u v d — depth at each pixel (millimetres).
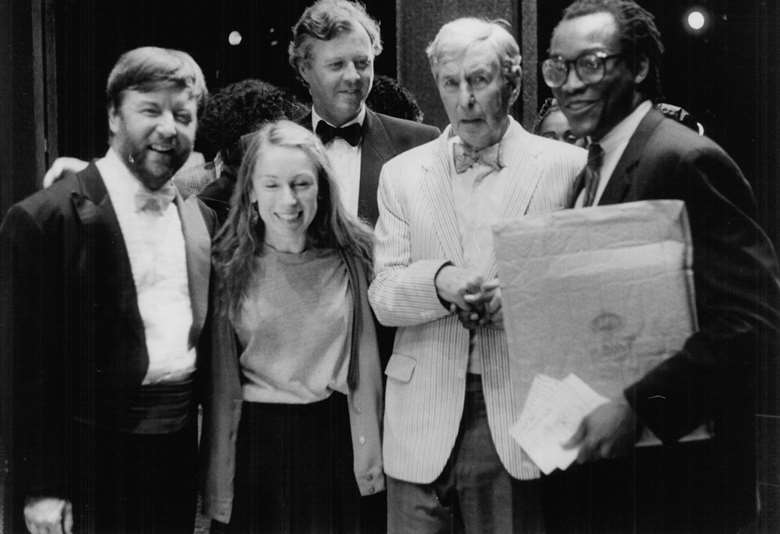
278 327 2312
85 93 3357
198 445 2523
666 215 1947
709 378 1962
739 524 2053
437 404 2195
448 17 3027
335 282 2352
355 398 2350
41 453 2215
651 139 2025
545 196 2148
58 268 2219
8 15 3432
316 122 2615
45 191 2258
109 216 2240
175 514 2316
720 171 1959
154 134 2227
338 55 2504
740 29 3006
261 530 2334
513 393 2100
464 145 2213
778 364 2105
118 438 2248
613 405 1982
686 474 2025
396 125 2654
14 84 3475
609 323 1985
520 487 2168
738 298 1936
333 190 2340
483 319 2123
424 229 2205
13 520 2270
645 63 2076
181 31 3260
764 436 2961
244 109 2695
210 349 2352
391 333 2443
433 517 2232
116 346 2236
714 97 3047
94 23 3307
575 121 2100
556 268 2006
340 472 2359
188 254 2312
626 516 2057
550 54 2102
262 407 2330
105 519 2250
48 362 2213
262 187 2264
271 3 3242
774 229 3010
